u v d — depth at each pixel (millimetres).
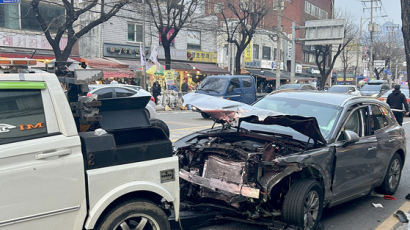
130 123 4184
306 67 50375
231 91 16688
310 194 4371
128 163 3256
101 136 3164
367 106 5785
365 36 57969
